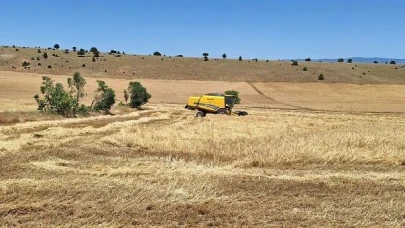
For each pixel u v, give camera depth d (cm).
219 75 12812
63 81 10650
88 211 802
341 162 1436
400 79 13338
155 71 13162
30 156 1410
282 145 1639
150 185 992
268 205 877
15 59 14112
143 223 755
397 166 1390
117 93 9444
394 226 759
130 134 2053
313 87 11106
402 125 3162
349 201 920
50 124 2756
